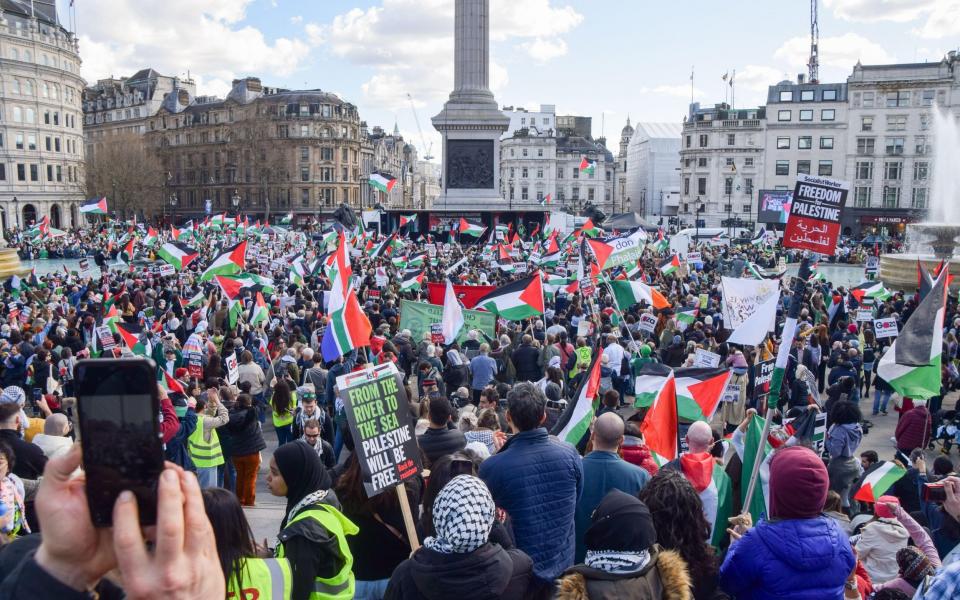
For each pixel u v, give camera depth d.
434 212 77.56
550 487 6.37
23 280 38.44
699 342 21.42
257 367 18.11
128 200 130.50
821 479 4.88
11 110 118.56
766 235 72.44
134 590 1.77
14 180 119.50
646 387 12.52
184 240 64.75
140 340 19.78
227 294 25.45
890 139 107.62
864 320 24.53
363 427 6.33
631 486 7.07
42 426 11.51
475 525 4.81
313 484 5.93
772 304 12.14
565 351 19.69
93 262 67.31
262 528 12.20
